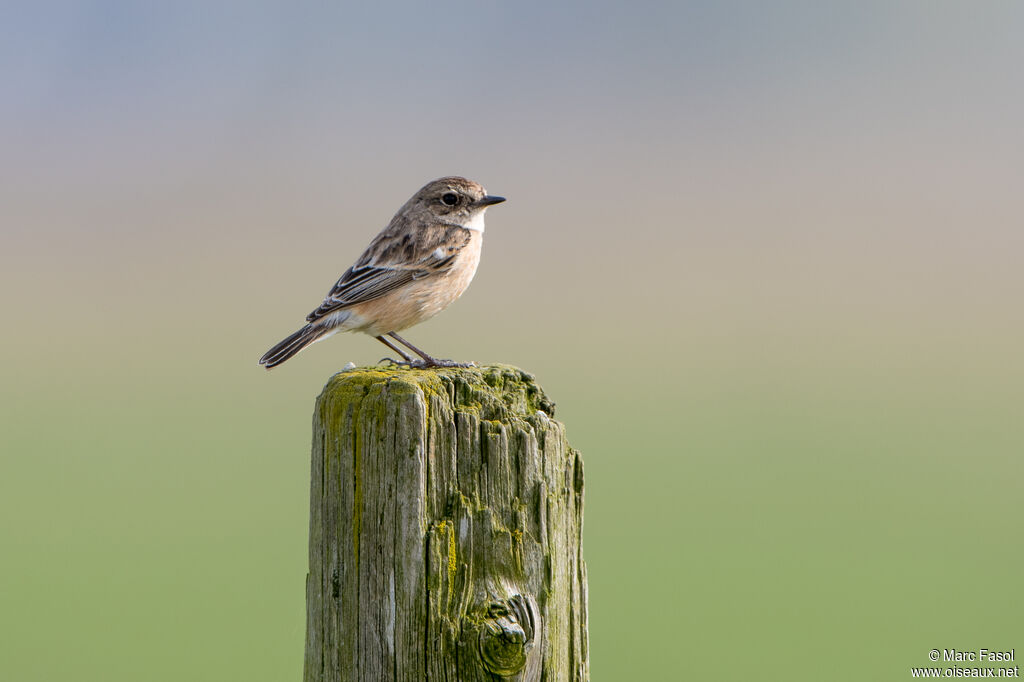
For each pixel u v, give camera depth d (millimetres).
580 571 8602
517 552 8164
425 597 8016
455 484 8188
